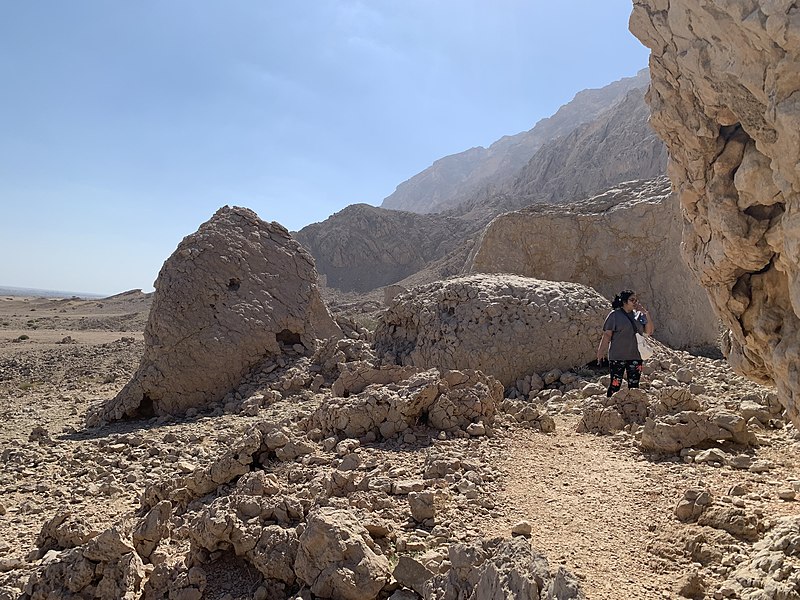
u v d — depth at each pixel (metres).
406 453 6.77
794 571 3.57
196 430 9.59
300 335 13.10
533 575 3.10
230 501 5.01
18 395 14.10
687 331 15.99
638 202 17.84
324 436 7.50
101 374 16.34
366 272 76.19
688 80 3.47
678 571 4.03
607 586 3.83
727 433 6.30
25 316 49.81
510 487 5.66
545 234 18.62
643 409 7.55
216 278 12.28
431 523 4.92
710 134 3.51
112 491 6.95
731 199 3.45
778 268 3.38
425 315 11.99
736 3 2.75
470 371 8.45
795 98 2.64
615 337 8.23
